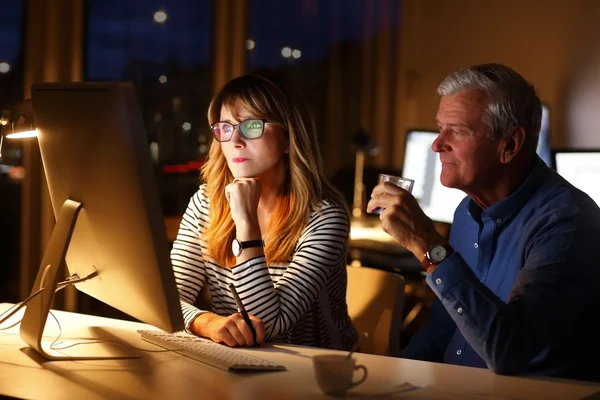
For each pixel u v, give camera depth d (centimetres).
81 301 470
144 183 150
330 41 591
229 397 139
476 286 167
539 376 162
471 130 193
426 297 377
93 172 161
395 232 177
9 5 446
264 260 202
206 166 231
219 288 225
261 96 214
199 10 523
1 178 452
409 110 609
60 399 137
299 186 217
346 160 602
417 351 223
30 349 176
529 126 194
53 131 172
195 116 521
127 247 158
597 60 500
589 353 176
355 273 256
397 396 143
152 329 199
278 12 563
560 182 194
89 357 168
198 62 525
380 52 608
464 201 223
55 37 456
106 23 480
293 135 217
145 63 498
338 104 597
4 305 227
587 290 172
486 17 566
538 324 166
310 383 150
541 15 532
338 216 217
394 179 185
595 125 502
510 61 552
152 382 149
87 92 156
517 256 190
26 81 451
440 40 598
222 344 185
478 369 166
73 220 168
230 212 222
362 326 247
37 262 456
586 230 178
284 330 198
